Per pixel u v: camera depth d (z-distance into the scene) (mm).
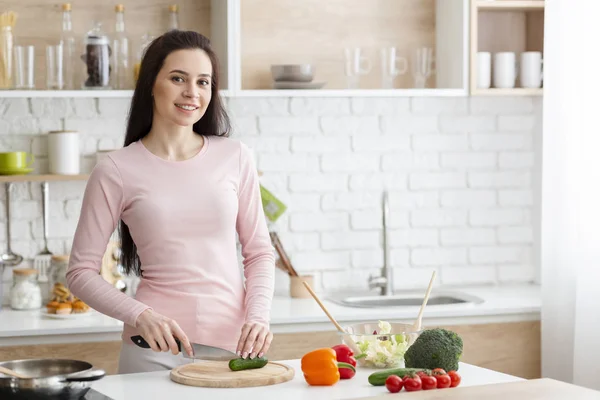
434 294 4414
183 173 2795
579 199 3896
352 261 4496
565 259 3963
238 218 2947
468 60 4266
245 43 4355
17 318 3811
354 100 4469
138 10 4246
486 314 3953
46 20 4160
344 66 4367
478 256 4625
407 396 2119
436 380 2268
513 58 4371
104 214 2754
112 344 3654
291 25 4398
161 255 2752
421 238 4570
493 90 4301
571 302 3971
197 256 2768
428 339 2424
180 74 2764
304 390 2309
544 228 3980
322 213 4461
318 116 4438
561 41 3975
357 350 2596
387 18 4492
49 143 4086
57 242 4223
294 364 2629
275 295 4387
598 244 3846
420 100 4535
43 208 4176
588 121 3854
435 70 4543
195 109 2789
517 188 4641
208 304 2754
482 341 3979
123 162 2771
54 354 3607
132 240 2900
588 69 3859
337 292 4477
